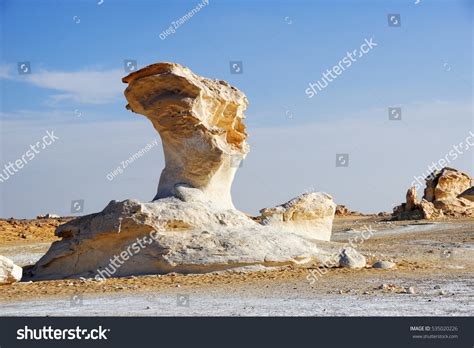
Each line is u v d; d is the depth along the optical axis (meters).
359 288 17.53
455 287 17.47
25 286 20.05
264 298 16.19
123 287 18.86
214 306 15.16
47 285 20.09
